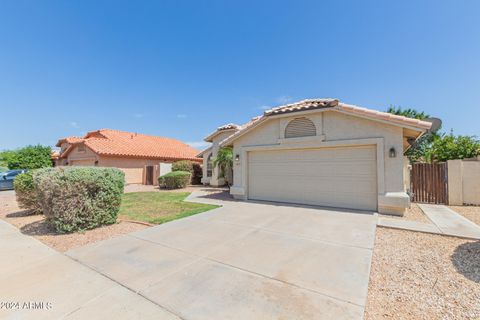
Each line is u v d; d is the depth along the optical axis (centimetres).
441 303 298
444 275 374
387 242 543
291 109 1008
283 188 1096
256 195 1187
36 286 354
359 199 907
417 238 572
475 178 1020
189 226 700
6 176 2173
